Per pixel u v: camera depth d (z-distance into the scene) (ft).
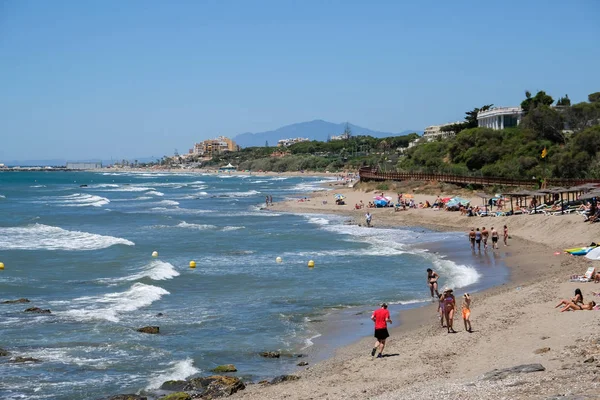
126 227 211.00
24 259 138.21
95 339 76.59
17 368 65.77
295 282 112.37
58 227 207.21
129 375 64.18
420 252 143.43
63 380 62.54
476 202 242.78
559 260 120.06
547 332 63.82
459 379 51.52
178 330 81.41
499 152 329.52
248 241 170.30
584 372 46.70
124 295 101.60
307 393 54.24
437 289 99.81
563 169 271.90
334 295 101.60
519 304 80.94
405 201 252.42
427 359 60.85
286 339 77.36
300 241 168.04
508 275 112.16
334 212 258.57
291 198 361.10
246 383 61.16
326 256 140.67
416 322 82.79
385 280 112.78
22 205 315.78
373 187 342.03
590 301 74.23
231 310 92.32
